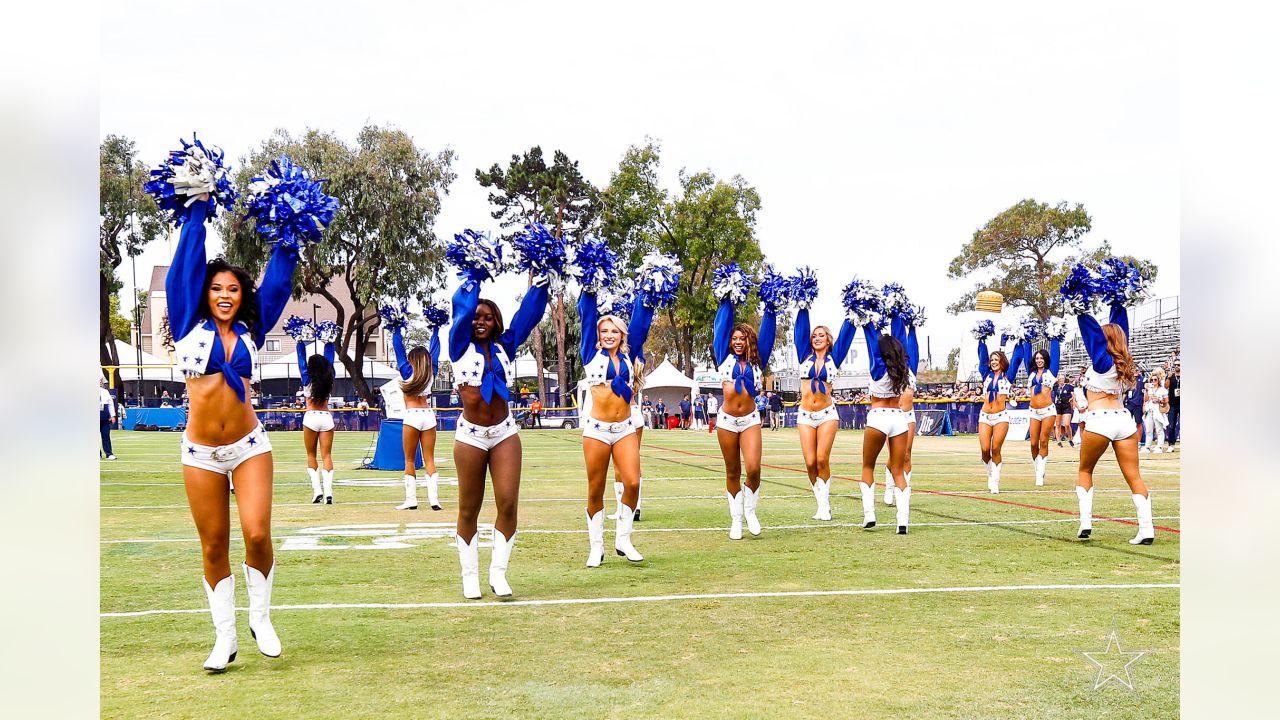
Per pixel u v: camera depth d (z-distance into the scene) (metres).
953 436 35.66
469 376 6.37
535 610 6.12
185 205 4.80
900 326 10.26
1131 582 6.99
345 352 44.19
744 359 9.41
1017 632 5.51
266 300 4.97
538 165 50.56
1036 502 12.44
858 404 40.00
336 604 6.31
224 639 4.80
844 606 6.20
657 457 22.89
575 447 27.59
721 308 9.41
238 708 4.20
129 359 46.25
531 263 6.56
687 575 7.35
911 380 9.83
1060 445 27.11
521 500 13.01
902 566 7.69
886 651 5.11
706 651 5.11
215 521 4.80
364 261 43.56
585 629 5.61
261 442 4.99
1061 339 15.13
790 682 4.56
